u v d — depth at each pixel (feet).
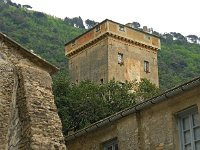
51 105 42.11
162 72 244.63
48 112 41.39
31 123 39.70
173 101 48.21
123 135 52.21
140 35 186.50
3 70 42.39
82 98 93.09
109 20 177.37
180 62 267.59
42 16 357.82
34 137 39.04
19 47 43.93
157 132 49.14
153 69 188.03
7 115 40.93
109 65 172.76
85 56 182.80
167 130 48.14
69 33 342.85
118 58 176.96
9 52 43.52
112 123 54.13
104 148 55.31
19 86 42.22
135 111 51.39
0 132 39.96
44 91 42.70
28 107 40.55
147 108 50.70
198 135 45.75
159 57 271.49
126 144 51.55
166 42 319.47
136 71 181.06
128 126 51.90
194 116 46.60
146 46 187.52
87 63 180.96
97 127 55.31
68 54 190.29
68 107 89.56
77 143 58.75
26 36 296.10
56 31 333.62
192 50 313.53
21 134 39.78
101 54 176.55
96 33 179.63
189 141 46.68
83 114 91.09
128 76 177.47
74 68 186.29
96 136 56.13
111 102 101.50
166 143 47.93
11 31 302.04
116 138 53.88
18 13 338.54
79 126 89.86
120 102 102.63
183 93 46.91
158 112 49.60
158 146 48.62
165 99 48.57
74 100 91.45
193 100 46.11
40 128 39.96
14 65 43.27
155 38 191.93
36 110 40.81
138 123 51.19
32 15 352.90
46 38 305.94
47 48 276.41
